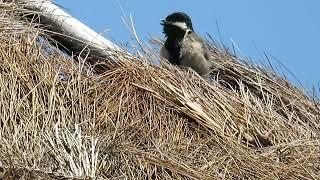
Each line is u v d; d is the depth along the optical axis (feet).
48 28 37.65
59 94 32.71
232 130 33.94
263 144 33.76
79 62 35.12
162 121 33.58
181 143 32.37
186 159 31.14
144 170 29.50
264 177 30.40
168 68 37.60
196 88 36.22
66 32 37.47
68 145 27.81
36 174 25.36
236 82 40.73
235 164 30.86
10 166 25.31
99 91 34.04
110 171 28.17
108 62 36.60
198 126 33.73
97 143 29.01
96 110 32.73
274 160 31.78
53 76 33.50
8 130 29.04
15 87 31.83
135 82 35.22
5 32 34.99
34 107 30.86
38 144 27.86
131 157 29.73
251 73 40.52
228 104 35.37
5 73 32.40
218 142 32.63
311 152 32.17
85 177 25.84
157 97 34.60
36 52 34.45
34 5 37.58
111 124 32.07
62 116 30.94
